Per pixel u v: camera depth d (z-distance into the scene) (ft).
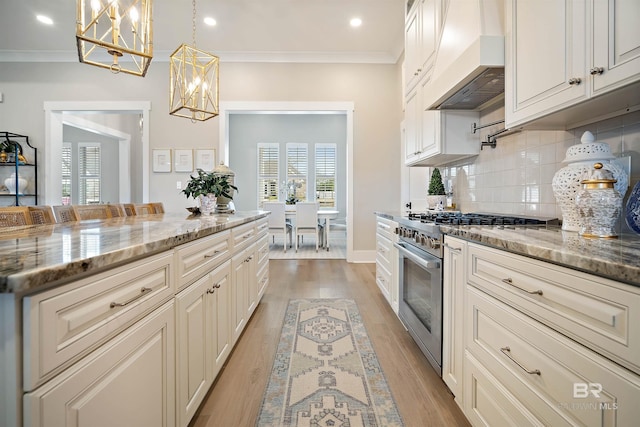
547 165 5.43
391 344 6.83
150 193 15.17
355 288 11.09
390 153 15.49
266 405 4.79
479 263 4.00
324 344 6.82
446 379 4.97
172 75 8.51
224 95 15.20
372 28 12.93
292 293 10.52
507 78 4.81
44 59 14.79
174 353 3.60
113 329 2.52
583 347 2.44
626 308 2.08
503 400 3.45
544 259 2.85
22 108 14.89
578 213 3.56
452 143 7.49
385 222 9.15
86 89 14.93
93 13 5.44
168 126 15.11
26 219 5.40
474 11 5.13
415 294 6.46
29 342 1.82
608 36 3.15
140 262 2.91
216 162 15.15
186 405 3.92
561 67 3.75
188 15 12.01
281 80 15.24
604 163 3.79
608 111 3.96
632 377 2.04
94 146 23.62
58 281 2.02
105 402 2.42
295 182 26.12
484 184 7.46
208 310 4.72
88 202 23.59
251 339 7.06
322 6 11.46
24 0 10.96
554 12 3.84
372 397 4.99
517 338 3.24
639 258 2.26
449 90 6.05
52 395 1.94
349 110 15.38
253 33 13.32
